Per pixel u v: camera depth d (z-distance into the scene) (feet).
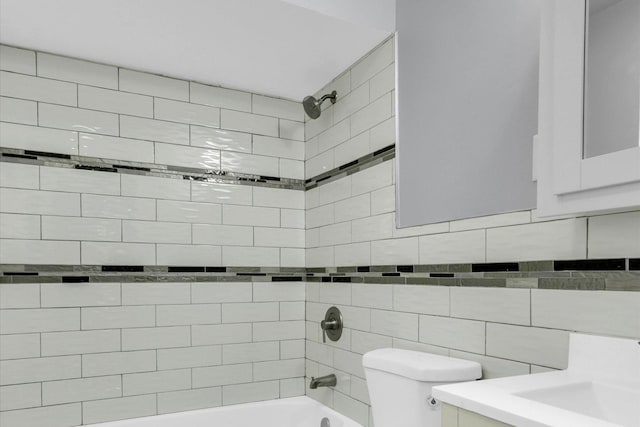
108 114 7.12
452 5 5.47
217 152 7.89
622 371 3.39
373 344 6.47
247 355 7.84
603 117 3.29
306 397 8.09
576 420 2.48
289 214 8.43
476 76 5.09
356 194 7.01
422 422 4.49
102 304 6.86
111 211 7.02
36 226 6.54
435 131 5.61
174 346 7.30
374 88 6.72
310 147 8.45
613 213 3.63
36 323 6.45
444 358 4.97
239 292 7.86
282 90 8.21
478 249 4.90
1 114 6.45
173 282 7.37
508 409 2.69
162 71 7.43
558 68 3.49
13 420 6.24
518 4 4.64
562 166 3.43
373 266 6.55
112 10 5.71
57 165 6.72
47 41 6.45
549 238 4.15
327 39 6.49
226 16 5.89
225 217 7.86
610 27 3.35
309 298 8.25
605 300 3.65
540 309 4.18
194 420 7.20
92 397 6.71
